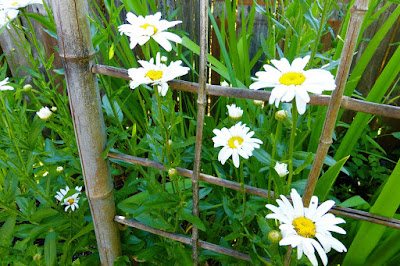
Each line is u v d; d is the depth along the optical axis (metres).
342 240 0.51
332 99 0.26
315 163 0.29
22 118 0.57
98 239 0.48
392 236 0.41
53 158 0.48
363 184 0.77
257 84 0.25
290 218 0.27
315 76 0.24
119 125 0.45
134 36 0.31
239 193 0.44
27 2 0.41
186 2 0.75
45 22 0.43
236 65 0.59
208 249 0.43
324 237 0.26
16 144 0.48
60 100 0.51
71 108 0.38
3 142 0.50
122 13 0.74
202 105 0.32
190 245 0.46
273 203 0.35
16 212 0.49
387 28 0.49
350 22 0.23
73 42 0.34
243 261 0.42
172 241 0.47
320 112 0.48
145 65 0.32
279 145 0.43
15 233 0.52
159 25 0.32
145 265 0.53
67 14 0.32
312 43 0.50
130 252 0.53
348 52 0.23
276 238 0.29
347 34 0.23
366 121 0.51
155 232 0.45
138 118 0.68
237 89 0.30
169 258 0.50
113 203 0.46
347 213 0.34
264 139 0.46
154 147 0.44
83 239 0.49
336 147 0.81
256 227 0.50
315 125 0.52
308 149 0.55
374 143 0.75
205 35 0.29
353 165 0.77
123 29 0.32
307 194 0.31
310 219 0.27
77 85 0.36
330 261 0.53
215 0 0.77
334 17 0.75
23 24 0.77
